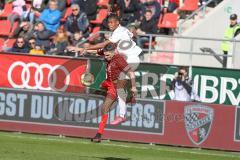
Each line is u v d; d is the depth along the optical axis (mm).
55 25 58250
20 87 46188
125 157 36250
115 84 34062
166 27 58344
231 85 45250
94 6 60250
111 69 33969
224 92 45344
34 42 52719
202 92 45438
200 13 60812
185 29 59375
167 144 43688
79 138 44500
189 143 43500
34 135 44438
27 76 46094
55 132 44906
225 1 58031
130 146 41969
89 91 45562
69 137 44656
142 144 43594
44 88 46031
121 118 36188
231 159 39156
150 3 56844
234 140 43125
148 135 43844
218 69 45250
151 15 55531
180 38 50031
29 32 56562
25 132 45312
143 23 55625
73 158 33750
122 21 57094
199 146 43406
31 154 34312
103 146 41062
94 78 45500
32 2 62969
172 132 43656
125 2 57250
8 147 36875
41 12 61812
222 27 57844
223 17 57844
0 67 46281
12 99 45438
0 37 63844
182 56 54531
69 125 44781
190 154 40188
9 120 45500
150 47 49656
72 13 56719
